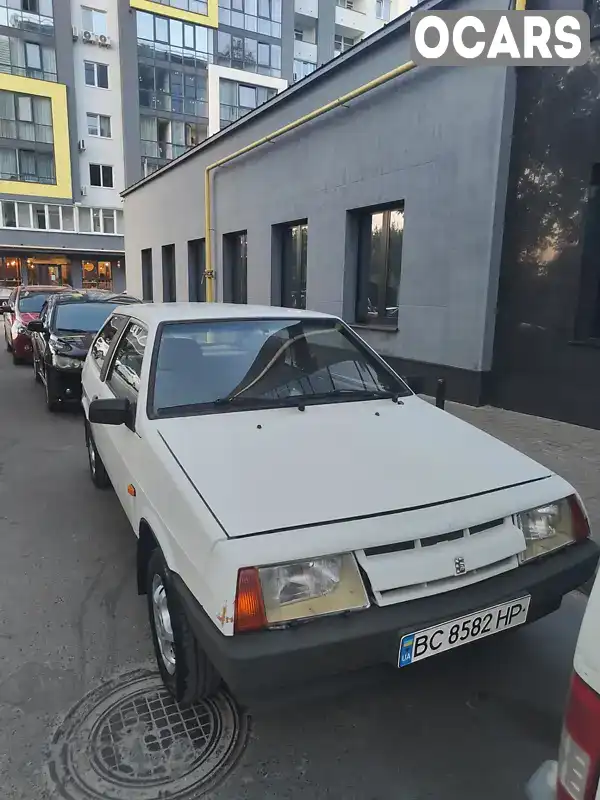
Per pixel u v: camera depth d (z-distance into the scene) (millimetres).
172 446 2445
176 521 2109
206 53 35469
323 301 9914
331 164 9320
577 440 5664
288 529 1887
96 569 3414
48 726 2162
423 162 7492
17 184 31953
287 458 2359
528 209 6445
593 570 2283
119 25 32906
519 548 2115
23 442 6152
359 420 2855
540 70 6145
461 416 6625
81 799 1853
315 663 1749
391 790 1911
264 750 2068
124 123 34000
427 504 2088
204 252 15023
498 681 2467
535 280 6461
